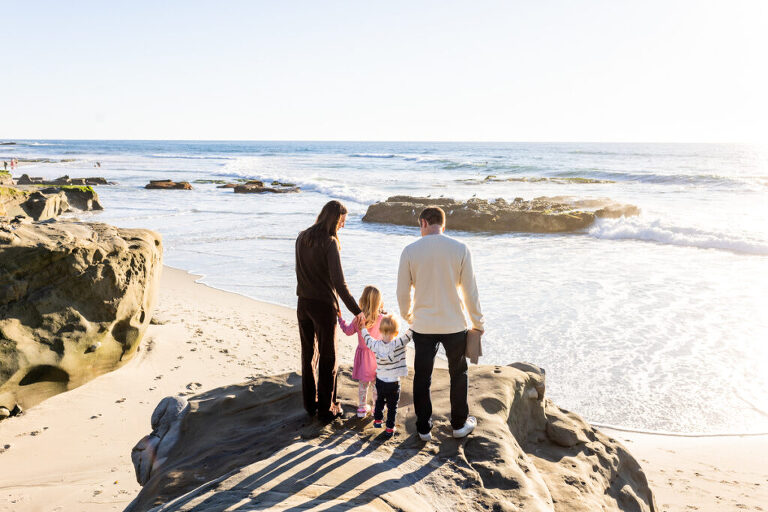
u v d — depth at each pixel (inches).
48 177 2319.1
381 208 1146.0
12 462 243.0
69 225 343.3
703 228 866.1
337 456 147.3
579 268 668.7
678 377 345.1
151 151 6392.7
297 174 2445.9
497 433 161.3
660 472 248.7
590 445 189.5
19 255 295.1
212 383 326.3
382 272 629.0
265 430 173.6
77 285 313.1
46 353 295.7
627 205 1083.3
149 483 159.3
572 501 152.9
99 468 239.9
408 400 191.3
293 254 755.4
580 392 327.0
